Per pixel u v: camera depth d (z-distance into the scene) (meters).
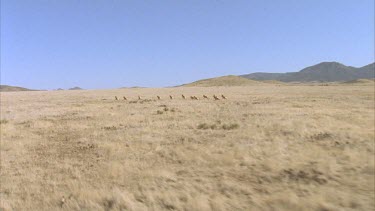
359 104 41.16
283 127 21.88
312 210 8.63
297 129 20.80
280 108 36.09
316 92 73.88
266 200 9.38
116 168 13.14
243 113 31.77
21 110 44.09
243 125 23.66
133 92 95.62
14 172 13.62
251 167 13.00
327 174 11.60
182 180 11.73
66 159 15.67
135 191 10.59
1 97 81.81
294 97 56.50
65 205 9.59
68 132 24.16
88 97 72.94
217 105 42.72
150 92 93.25
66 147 18.62
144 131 22.73
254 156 14.57
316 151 14.70
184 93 82.31
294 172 12.04
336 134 19.19
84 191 10.45
